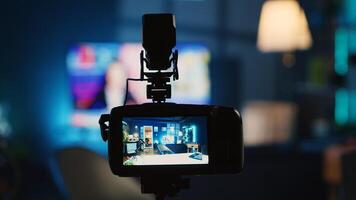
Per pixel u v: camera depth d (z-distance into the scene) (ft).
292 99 20.47
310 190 14.64
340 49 18.30
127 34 19.95
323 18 18.78
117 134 3.89
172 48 4.01
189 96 19.69
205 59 19.75
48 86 19.38
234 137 3.84
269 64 20.83
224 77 20.66
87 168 6.70
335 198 13.55
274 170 14.40
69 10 19.48
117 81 19.08
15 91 19.15
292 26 12.92
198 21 20.54
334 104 18.25
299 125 18.86
